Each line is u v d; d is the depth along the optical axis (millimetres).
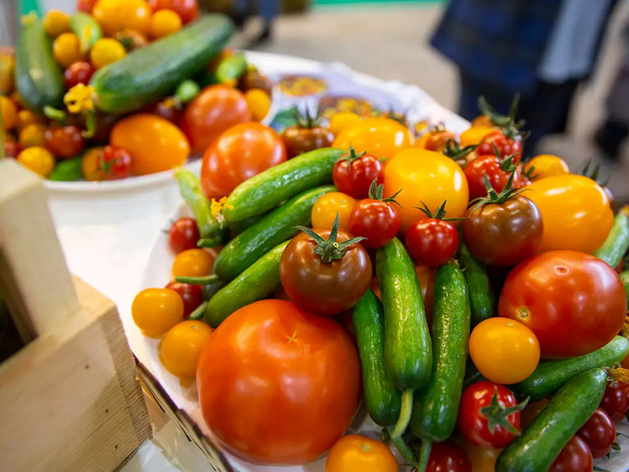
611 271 255
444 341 246
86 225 439
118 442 269
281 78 658
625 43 1075
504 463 225
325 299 245
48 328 214
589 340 246
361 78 665
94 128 487
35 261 193
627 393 261
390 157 333
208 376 255
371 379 246
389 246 274
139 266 405
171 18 568
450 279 268
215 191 338
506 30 752
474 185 302
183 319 322
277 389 240
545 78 764
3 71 525
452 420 232
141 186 465
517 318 258
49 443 230
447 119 571
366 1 2018
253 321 261
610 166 1082
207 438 254
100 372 235
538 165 337
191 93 519
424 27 1823
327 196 290
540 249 290
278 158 336
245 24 1641
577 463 229
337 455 242
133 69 474
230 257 302
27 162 459
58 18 517
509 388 256
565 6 709
